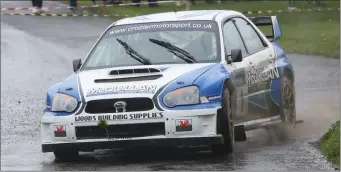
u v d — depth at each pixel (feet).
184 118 70.28
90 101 72.28
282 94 91.25
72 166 73.92
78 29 235.61
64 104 73.31
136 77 73.87
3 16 263.29
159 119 70.59
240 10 269.85
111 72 75.82
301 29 224.53
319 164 69.31
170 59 78.95
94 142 71.92
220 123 72.13
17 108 123.65
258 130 94.12
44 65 174.60
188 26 82.38
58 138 73.00
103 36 84.38
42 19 258.16
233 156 75.15
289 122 93.25
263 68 86.94
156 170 69.05
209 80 72.64
